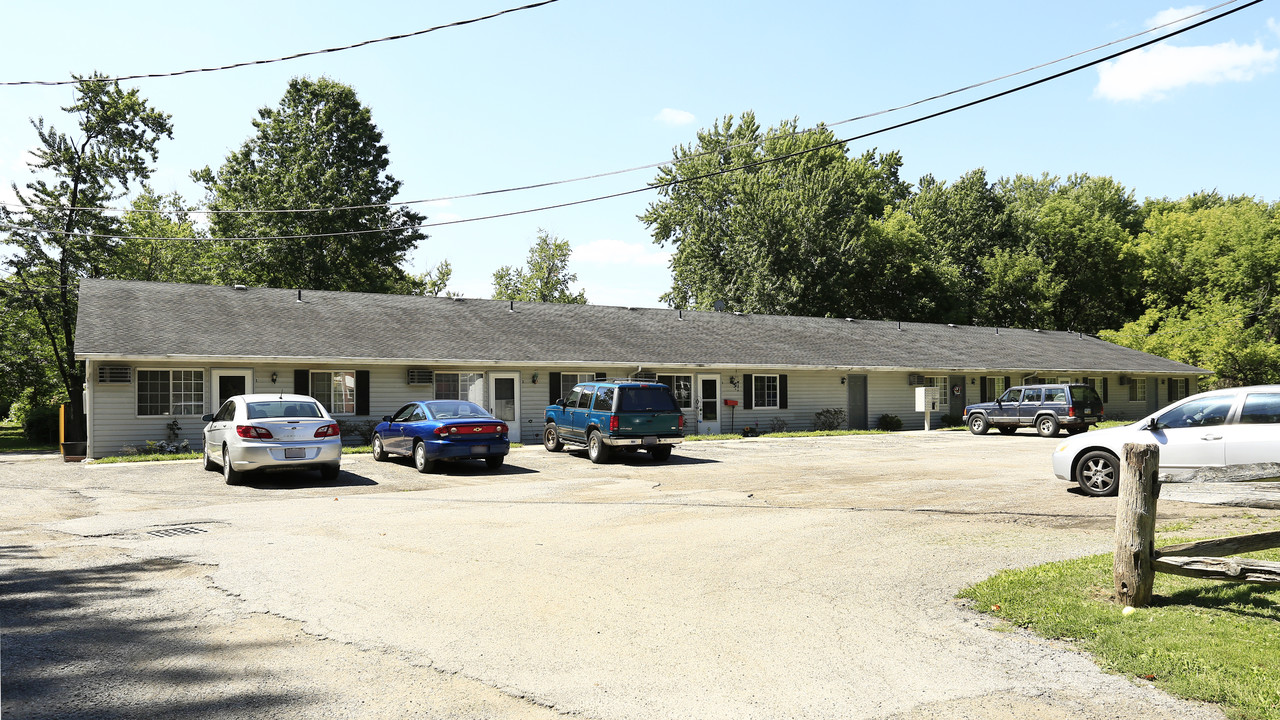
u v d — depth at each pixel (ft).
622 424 59.98
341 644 18.04
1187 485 23.86
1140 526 20.21
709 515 36.11
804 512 36.70
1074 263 188.24
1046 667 16.62
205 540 30.32
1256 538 20.59
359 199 145.38
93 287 81.41
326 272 143.43
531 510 37.86
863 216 171.32
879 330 125.49
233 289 89.71
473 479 51.06
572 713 14.26
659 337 101.40
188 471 55.88
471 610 20.76
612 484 48.16
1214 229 177.37
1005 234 194.49
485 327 93.40
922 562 26.21
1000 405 97.19
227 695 15.01
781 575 24.66
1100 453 40.42
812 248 160.86
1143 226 214.69
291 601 21.59
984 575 24.35
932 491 43.62
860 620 19.97
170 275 149.07
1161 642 17.42
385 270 161.99
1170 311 174.19
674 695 15.10
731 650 17.69
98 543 29.94
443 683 15.69
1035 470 54.29
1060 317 190.70
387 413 80.94
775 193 162.40
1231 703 14.33
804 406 104.22
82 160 117.08
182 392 72.49
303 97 151.12
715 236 174.40
